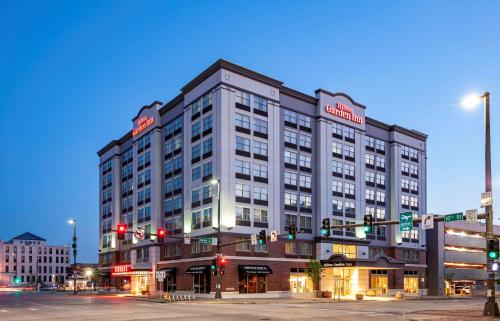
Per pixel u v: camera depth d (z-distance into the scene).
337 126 76.38
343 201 75.00
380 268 70.69
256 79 66.88
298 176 70.56
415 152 91.00
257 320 28.06
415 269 85.50
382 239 81.69
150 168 80.88
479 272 97.44
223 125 62.28
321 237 70.31
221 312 34.75
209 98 65.50
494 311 29.39
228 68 63.91
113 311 35.78
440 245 88.88
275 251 65.50
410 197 87.94
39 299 59.72
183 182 71.12
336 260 68.25
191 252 67.00
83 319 28.88
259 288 62.84
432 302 55.59
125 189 93.56
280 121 69.50
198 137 67.38
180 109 74.31
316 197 72.25
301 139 71.94
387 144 86.44
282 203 67.81
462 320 27.09
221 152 61.59
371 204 80.38
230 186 61.88
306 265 68.81
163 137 79.44
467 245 95.88
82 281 123.12
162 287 73.69
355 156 78.50
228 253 60.28
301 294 66.44
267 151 66.56
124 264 91.62
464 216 30.48
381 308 41.59
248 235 62.62
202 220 64.94
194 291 64.81
